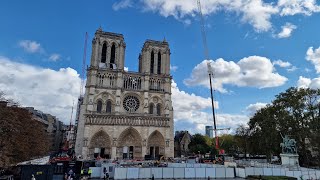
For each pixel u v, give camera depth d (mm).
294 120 87875
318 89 87250
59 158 82750
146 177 54656
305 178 55844
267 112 97188
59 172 51125
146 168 55188
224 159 97062
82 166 56031
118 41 131750
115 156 112875
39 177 43688
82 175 53938
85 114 112875
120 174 53062
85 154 108188
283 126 89562
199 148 144875
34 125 82375
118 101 121750
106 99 121250
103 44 130500
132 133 120688
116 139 115062
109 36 130375
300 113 88000
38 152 87438
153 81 133375
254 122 105250
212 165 69812
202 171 57969
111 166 56656
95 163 65000
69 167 52312
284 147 73688
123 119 119000
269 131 92500
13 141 55719
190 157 125625
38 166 44125
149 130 122062
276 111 94375
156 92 131625
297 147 87062
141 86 131125
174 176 56312
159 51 140875
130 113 123375
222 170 59156
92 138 112312
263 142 96562
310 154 88250
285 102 92812
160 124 125188
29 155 73375
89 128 111938
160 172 55781
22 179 42938
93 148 112188
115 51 131250
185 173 57062
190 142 161625
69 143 195375
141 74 132250
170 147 124625
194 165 70062
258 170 58188
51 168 44969
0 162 53531
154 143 123875
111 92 122562
